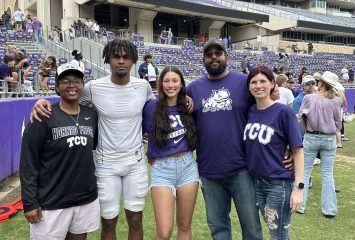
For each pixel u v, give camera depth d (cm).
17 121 654
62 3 3083
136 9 3022
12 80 744
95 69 1552
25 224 436
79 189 280
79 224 287
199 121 318
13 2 3947
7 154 605
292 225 449
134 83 312
